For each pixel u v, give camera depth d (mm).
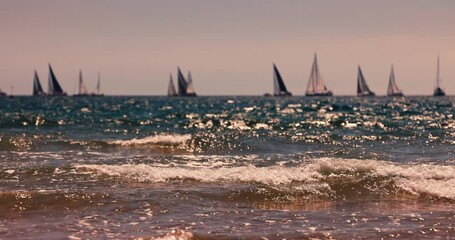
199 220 43781
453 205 49875
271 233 40125
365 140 104562
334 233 40219
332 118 176750
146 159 77812
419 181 57469
